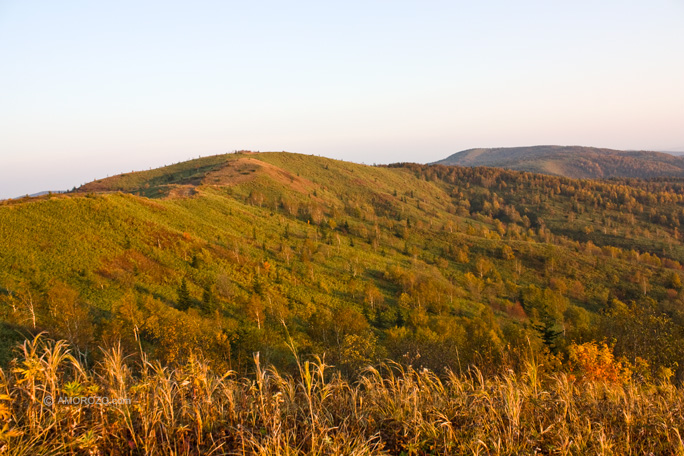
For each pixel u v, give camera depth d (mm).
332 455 3922
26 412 3996
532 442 4367
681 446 4379
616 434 4867
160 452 3977
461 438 4520
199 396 4773
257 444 3859
